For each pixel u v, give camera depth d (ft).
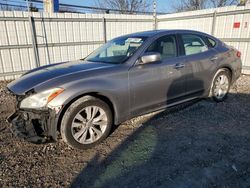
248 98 16.81
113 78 10.39
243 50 26.30
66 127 9.48
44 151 10.16
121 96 10.61
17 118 10.39
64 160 9.44
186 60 13.03
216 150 9.73
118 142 10.69
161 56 12.07
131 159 9.30
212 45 15.06
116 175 8.36
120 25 34.65
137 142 10.62
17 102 9.79
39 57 28.94
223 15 27.55
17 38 26.96
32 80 10.12
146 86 11.38
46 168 8.92
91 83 9.78
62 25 29.78
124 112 10.98
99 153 9.86
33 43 27.94
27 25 27.30
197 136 11.00
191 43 13.80
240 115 13.47
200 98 15.42
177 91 12.88
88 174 8.49
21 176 8.44
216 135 11.05
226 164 8.77
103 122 10.52
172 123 12.57
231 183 7.75
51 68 11.65
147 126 12.28
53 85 9.32
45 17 28.27
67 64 12.36
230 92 18.53
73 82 9.53
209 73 14.40
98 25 32.65
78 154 9.86
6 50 26.58
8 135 11.79
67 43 30.71
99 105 10.23
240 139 10.62
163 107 12.57
